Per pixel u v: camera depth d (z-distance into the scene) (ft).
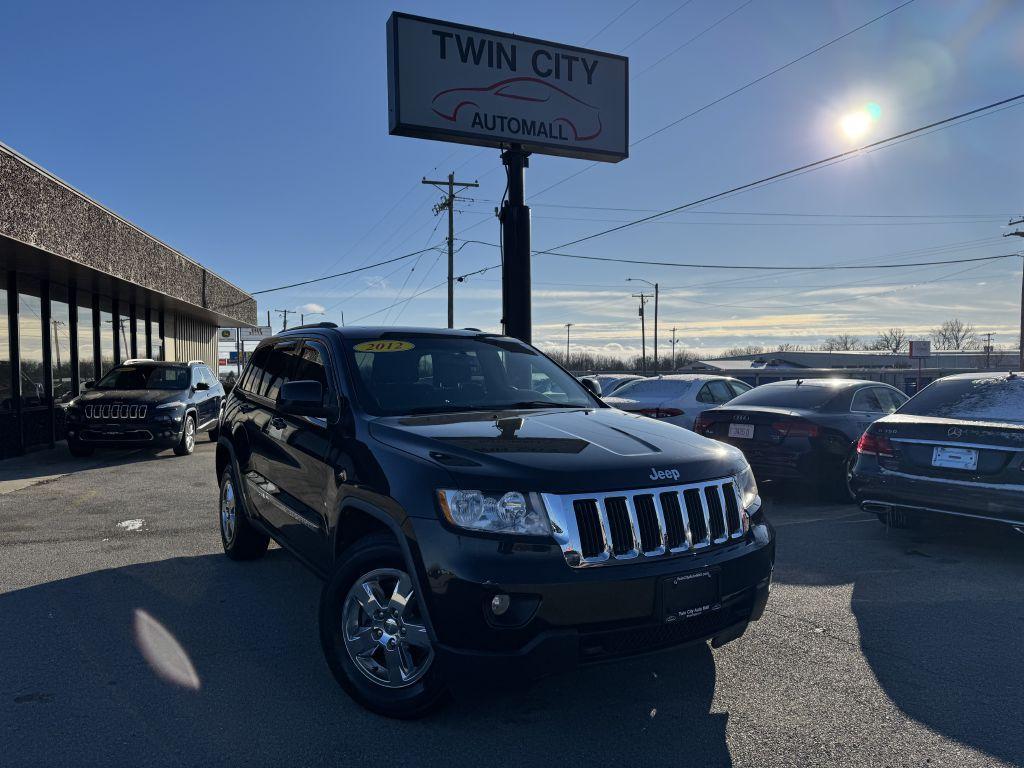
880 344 365.61
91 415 39.73
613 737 9.94
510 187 47.39
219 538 21.38
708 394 36.27
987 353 266.36
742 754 9.50
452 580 9.32
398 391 13.29
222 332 103.96
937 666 12.14
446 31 44.98
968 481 17.93
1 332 41.39
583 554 9.39
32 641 13.30
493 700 11.03
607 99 49.37
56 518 24.22
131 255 48.42
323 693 11.29
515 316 47.01
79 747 9.66
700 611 9.97
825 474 24.89
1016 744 9.69
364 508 10.88
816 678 11.71
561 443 10.76
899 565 18.13
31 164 34.27
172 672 12.01
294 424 14.43
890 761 9.30
